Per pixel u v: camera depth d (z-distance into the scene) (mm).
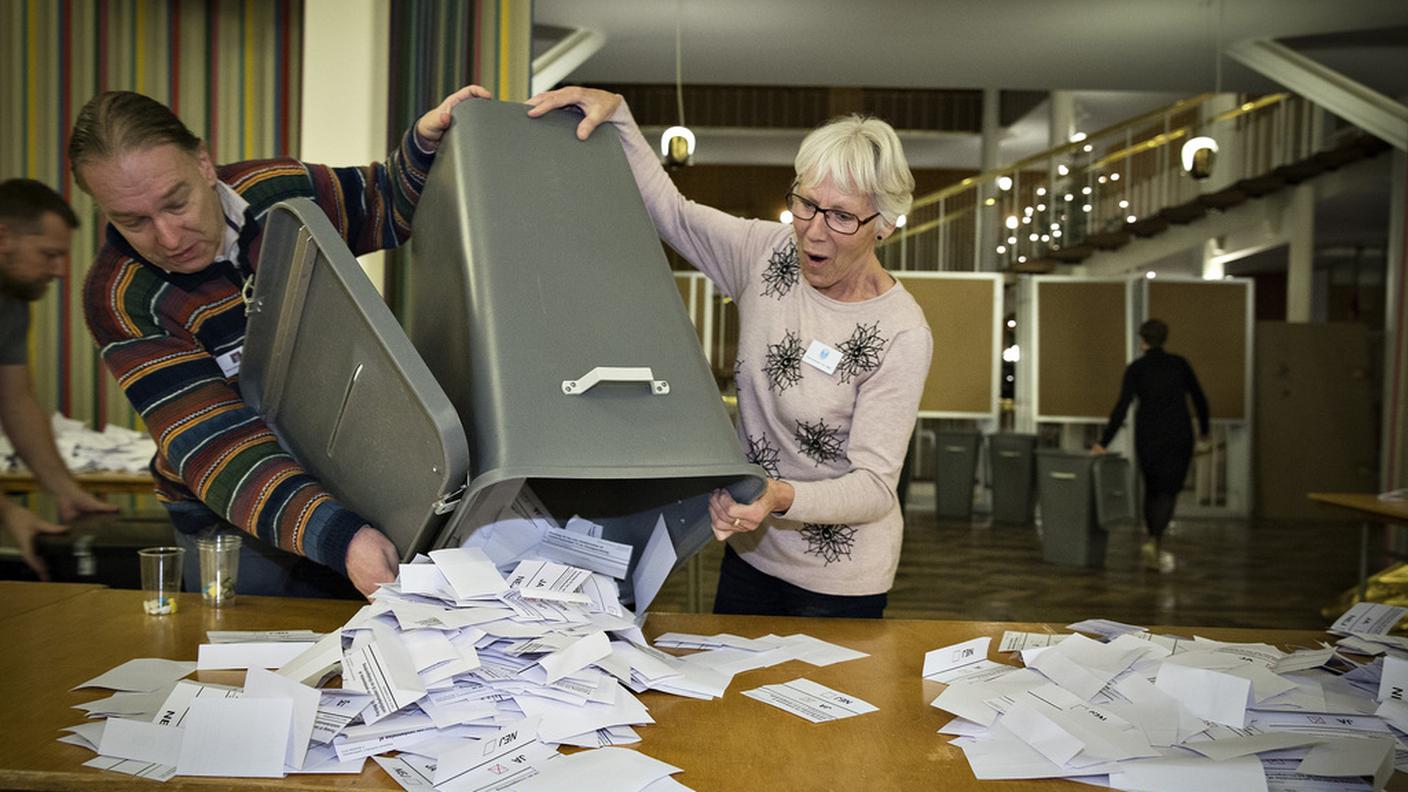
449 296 1466
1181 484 7301
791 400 2029
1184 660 1388
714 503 1462
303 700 1143
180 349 1637
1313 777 1143
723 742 1198
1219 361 10578
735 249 2158
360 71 4113
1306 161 11367
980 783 1106
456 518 1288
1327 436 10992
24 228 2771
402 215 1870
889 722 1276
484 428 1286
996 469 9805
